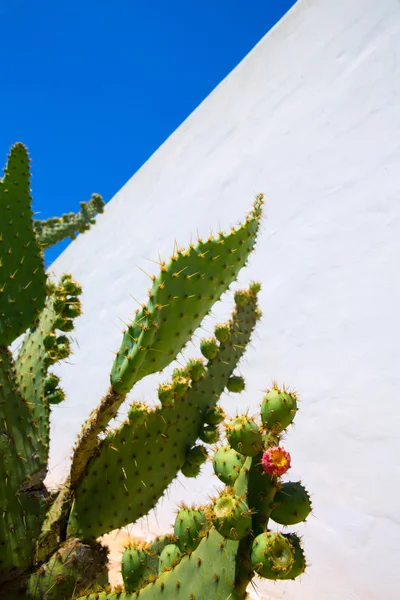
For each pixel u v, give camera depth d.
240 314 1.60
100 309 4.58
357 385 2.20
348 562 1.99
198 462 1.33
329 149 2.69
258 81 3.33
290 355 2.54
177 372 1.40
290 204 2.82
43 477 1.32
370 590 1.89
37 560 1.21
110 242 4.68
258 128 3.23
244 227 1.24
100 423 1.18
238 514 0.76
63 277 1.77
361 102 2.58
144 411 1.25
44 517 1.26
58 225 2.50
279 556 0.73
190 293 1.15
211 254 1.18
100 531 1.23
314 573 2.08
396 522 1.90
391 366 2.10
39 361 1.56
